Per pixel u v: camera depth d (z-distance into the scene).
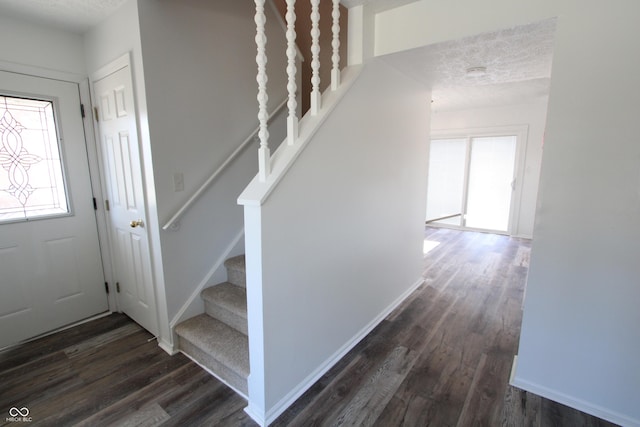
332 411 1.70
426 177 3.29
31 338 2.34
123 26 1.93
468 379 1.95
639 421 1.56
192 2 2.04
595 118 1.48
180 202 2.12
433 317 2.74
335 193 1.93
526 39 1.83
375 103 2.23
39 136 2.27
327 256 1.94
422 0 1.88
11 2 1.85
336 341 2.13
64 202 2.43
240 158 2.45
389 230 2.67
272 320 1.59
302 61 2.85
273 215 1.51
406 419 1.64
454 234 5.88
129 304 2.60
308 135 1.63
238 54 2.35
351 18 2.00
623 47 1.39
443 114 6.21
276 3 2.72
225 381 1.90
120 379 1.92
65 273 2.47
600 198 1.51
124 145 2.18
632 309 1.51
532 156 5.38
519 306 2.95
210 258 2.34
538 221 1.67
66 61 2.32
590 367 1.65
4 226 2.17
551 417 1.66
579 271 1.61
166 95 1.97
